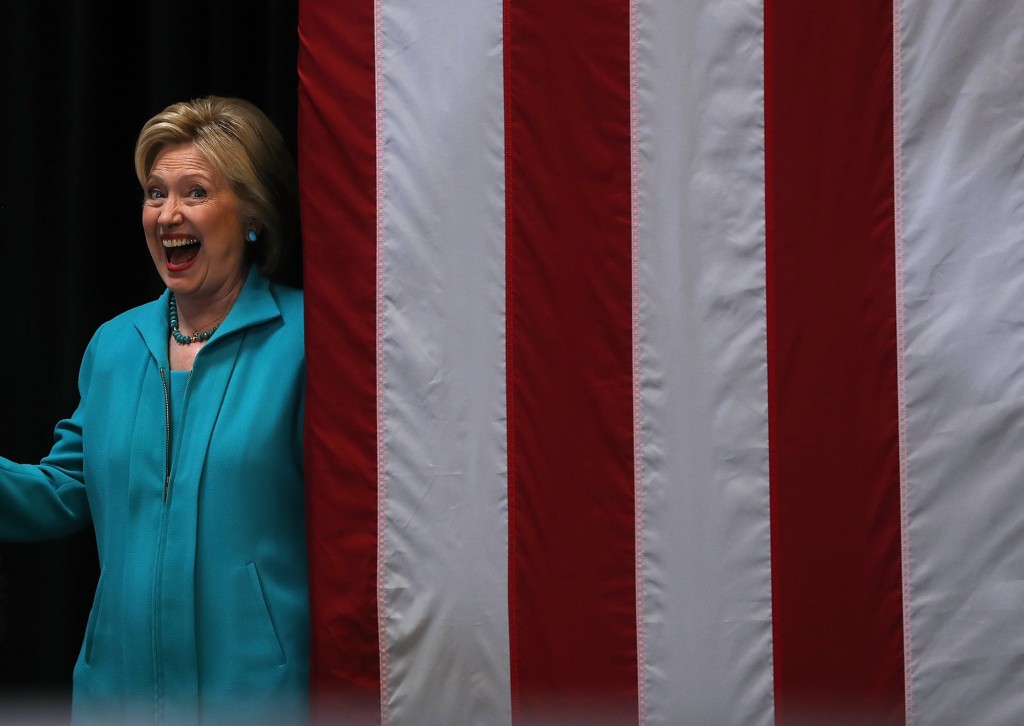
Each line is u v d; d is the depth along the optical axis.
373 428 6.49
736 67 6.43
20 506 7.13
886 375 6.41
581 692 6.46
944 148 6.39
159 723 6.54
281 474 6.73
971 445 6.38
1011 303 6.36
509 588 6.48
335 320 6.49
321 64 6.46
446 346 6.47
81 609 8.98
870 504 6.41
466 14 6.46
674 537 6.45
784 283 6.43
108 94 8.74
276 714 6.54
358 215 6.48
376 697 6.50
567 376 6.47
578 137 6.46
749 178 6.43
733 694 6.43
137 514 6.72
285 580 6.73
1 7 8.73
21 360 8.84
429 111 6.46
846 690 6.41
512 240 6.48
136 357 7.08
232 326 6.82
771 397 6.43
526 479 6.47
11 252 8.80
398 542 6.48
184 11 8.65
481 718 6.48
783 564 6.42
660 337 6.45
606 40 6.44
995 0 6.36
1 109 8.77
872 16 6.41
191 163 6.78
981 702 6.37
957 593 6.38
